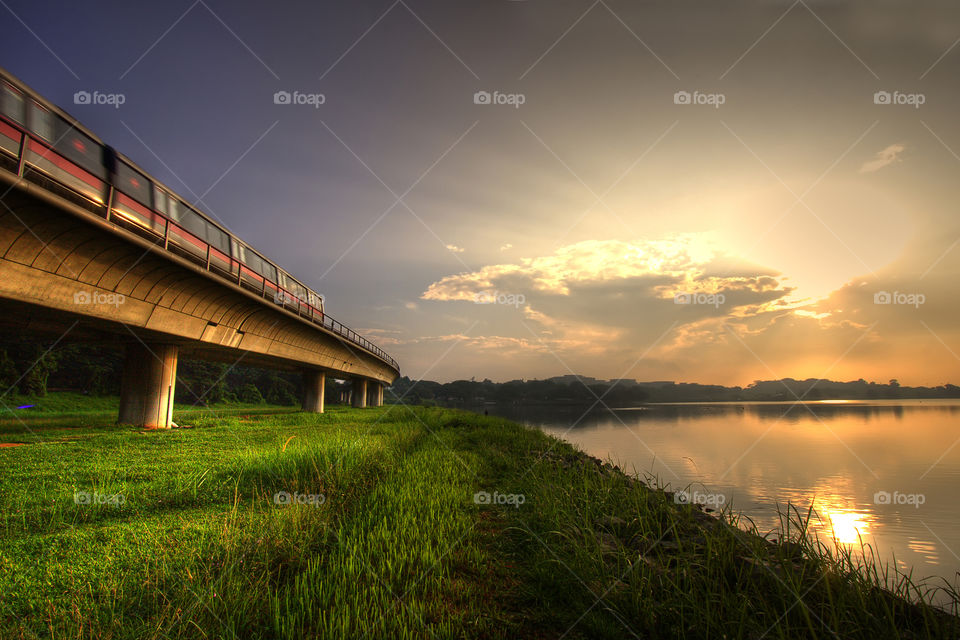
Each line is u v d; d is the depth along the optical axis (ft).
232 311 73.51
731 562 15.98
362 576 15.71
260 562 16.75
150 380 68.54
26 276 39.99
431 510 23.06
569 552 18.47
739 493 44.27
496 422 100.63
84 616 12.84
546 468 38.40
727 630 12.16
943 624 12.27
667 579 14.82
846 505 39.68
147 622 12.57
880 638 11.41
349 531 20.65
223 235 72.33
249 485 29.73
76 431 60.18
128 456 40.63
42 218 37.55
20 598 14.12
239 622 12.43
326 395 279.90
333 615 12.51
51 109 41.14
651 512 24.20
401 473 33.45
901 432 124.88
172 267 53.78
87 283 46.29
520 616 13.92
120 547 18.37
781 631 11.43
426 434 70.64
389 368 232.12
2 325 56.75
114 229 43.39
